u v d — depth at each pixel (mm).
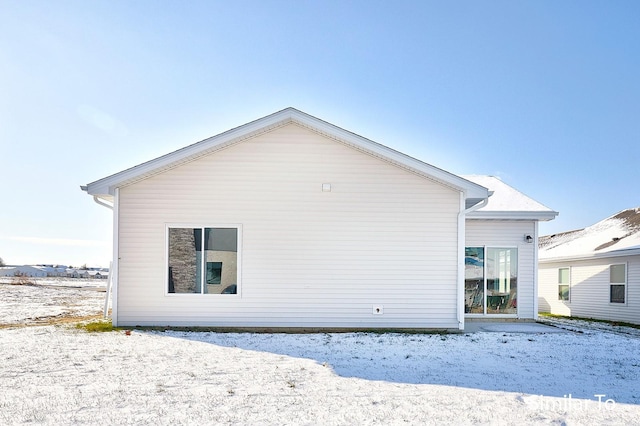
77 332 9992
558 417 4875
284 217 10891
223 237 10844
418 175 10992
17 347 8195
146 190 10828
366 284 10836
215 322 10688
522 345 9102
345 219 10922
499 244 13602
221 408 4945
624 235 16922
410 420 4691
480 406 5176
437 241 10938
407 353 8133
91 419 4555
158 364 6957
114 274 10672
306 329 10672
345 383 6039
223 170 10914
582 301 17047
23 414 4672
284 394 5496
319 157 11000
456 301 10891
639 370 7141
